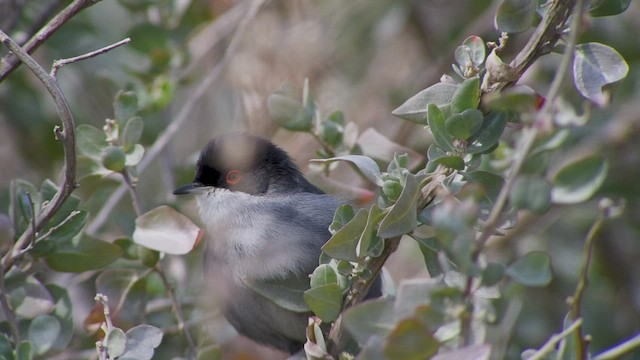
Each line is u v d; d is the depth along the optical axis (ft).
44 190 27.50
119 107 28.19
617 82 25.35
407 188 21.42
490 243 37.04
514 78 22.36
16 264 26.89
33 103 40.29
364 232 21.89
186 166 38.63
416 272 43.39
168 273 34.04
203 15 42.63
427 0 47.29
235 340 36.29
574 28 19.22
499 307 31.78
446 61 42.93
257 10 38.40
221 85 43.88
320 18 46.09
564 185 22.57
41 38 25.35
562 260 39.63
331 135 31.14
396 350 17.74
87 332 29.91
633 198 39.34
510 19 22.57
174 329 31.22
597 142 38.70
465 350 18.02
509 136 34.86
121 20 41.78
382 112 45.96
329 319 22.86
